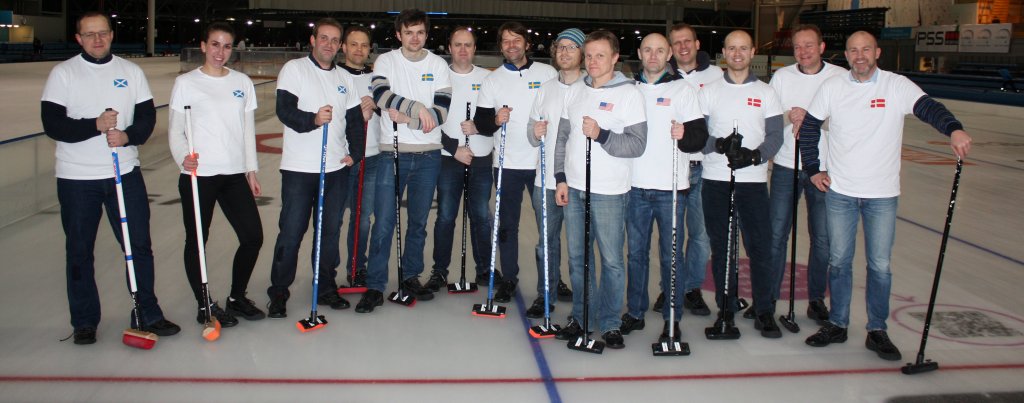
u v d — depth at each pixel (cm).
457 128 447
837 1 3219
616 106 354
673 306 365
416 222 444
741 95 385
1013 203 783
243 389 319
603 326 378
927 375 344
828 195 375
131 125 362
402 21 418
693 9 4503
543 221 390
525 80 432
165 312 417
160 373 334
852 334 397
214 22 380
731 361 359
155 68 3178
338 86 414
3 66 2880
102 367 340
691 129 362
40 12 4562
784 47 3388
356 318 413
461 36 442
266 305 433
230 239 584
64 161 351
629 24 4403
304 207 408
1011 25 2255
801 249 592
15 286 459
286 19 4394
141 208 371
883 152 359
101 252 542
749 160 361
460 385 328
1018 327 411
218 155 381
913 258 559
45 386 318
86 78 351
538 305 422
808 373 345
